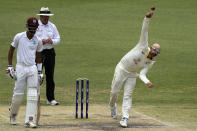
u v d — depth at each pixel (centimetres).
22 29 8494
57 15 9931
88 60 6388
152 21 9612
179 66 6138
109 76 5422
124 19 9744
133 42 7762
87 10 10562
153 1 11638
